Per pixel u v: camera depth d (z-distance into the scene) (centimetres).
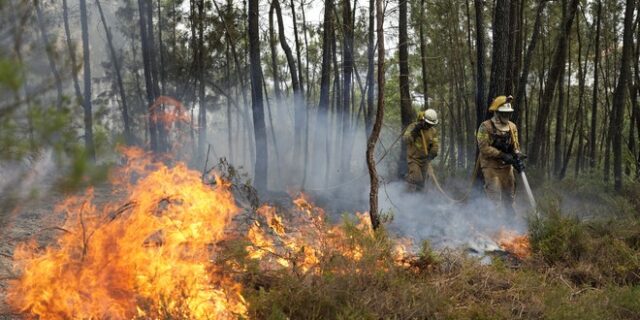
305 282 406
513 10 1043
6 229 582
